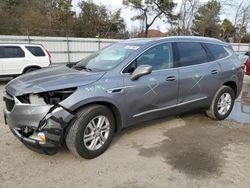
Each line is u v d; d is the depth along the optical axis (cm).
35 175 364
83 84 390
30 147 395
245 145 471
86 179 357
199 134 516
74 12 3634
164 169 383
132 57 448
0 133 500
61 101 372
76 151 389
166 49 494
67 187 340
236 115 659
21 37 2022
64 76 410
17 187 338
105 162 400
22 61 1188
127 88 429
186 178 362
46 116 364
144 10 3831
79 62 517
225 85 601
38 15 3259
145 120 475
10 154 419
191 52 532
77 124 382
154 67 472
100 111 403
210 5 3103
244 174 375
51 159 405
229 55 609
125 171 377
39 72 448
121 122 438
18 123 381
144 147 453
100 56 500
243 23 2888
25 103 374
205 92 551
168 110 497
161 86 471
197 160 411
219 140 490
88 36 3606
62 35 3234
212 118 603
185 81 507
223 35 3466
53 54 2206
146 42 480
